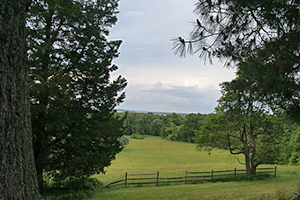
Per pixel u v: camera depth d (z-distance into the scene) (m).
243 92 4.42
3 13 2.75
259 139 18.83
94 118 11.82
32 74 8.65
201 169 26.48
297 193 7.64
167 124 100.25
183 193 12.07
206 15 3.19
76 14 10.30
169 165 31.78
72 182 10.98
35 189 3.01
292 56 3.48
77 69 11.29
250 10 3.36
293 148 25.47
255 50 3.85
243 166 29.98
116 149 12.07
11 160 2.73
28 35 9.44
